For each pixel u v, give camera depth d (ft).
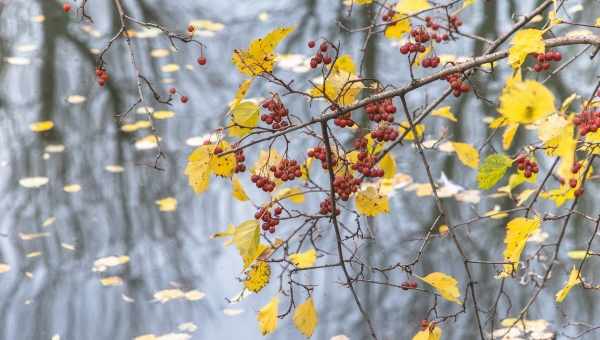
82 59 20.58
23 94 19.08
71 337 12.41
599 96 6.97
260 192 15.78
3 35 21.52
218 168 6.72
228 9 23.07
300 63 19.92
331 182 6.84
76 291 13.33
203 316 12.81
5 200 15.60
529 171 7.01
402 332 12.29
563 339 11.90
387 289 13.11
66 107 18.67
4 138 17.54
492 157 6.63
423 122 17.57
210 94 19.13
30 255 14.15
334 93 7.02
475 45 20.29
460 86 6.94
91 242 14.49
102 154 16.94
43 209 15.37
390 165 8.27
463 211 14.78
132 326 12.62
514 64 6.59
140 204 15.46
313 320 6.93
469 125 17.25
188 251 14.25
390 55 20.07
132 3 23.08
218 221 14.99
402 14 8.45
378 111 6.95
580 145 7.50
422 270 13.46
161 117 18.11
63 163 16.67
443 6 8.29
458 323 12.37
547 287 12.90
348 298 13.01
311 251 7.11
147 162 16.63
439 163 16.19
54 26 22.07
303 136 17.12
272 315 6.88
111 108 18.60
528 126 7.77
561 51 19.21
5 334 12.47
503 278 8.63
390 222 14.58
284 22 22.02
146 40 21.43
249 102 6.59
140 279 13.61
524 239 6.70
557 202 7.57
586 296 12.67
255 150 16.90
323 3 22.57
